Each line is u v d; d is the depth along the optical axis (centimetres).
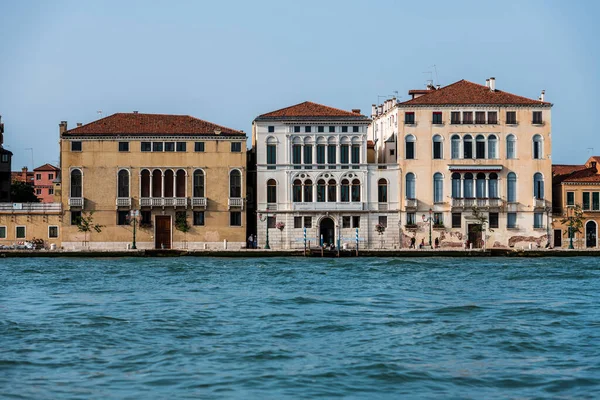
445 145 11106
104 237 10844
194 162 10925
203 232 10925
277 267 8662
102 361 3888
